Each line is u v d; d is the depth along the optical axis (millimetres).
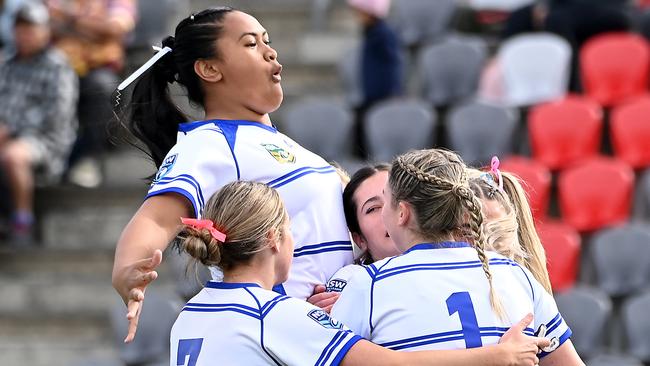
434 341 10930
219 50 12289
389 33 32812
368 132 31891
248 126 12211
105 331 27625
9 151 29172
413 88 36000
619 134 31672
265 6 38000
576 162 31391
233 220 11039
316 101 33188
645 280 27719
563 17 34188
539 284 11641
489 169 13805
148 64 12430
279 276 11430
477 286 11117
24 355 27219
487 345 10914
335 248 12188
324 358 10766
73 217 29859
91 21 31688
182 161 11703
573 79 33938
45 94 30109
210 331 11062
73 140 31219
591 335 25453
